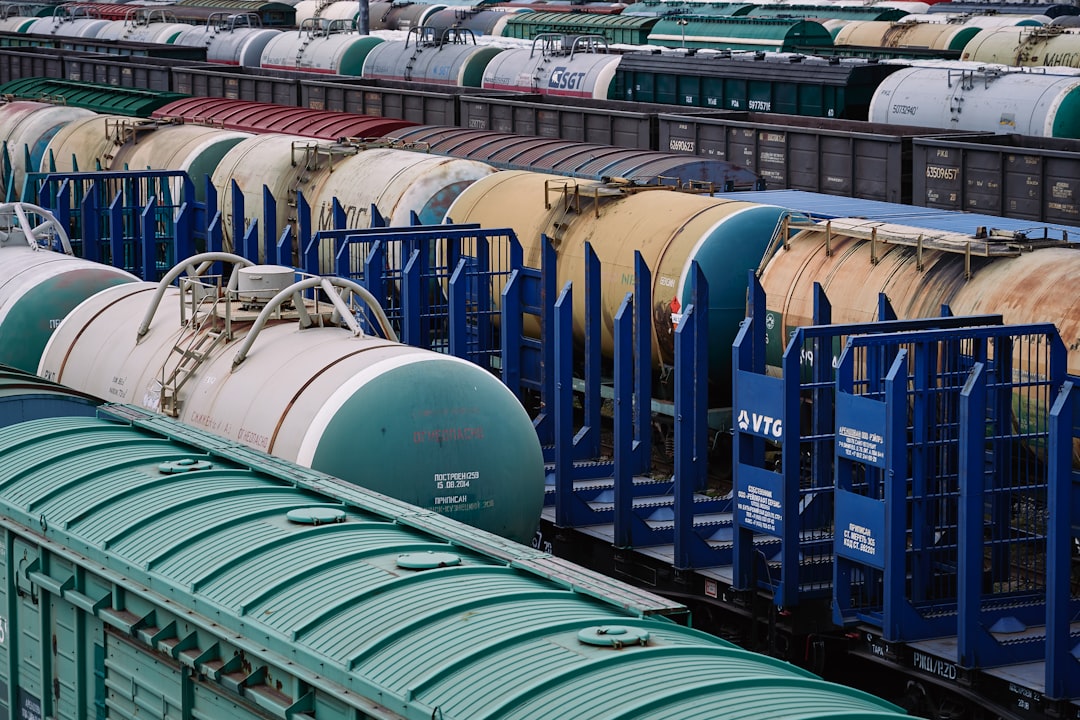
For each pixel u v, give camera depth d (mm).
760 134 44938
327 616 13109
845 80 52094
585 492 27047
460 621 12625
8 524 17062
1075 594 21797
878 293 23625
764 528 21922
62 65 74188
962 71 49781
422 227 29516
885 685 22375
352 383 19469
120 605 15266
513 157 40062
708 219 28750
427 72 70688
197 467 17453
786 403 21203
